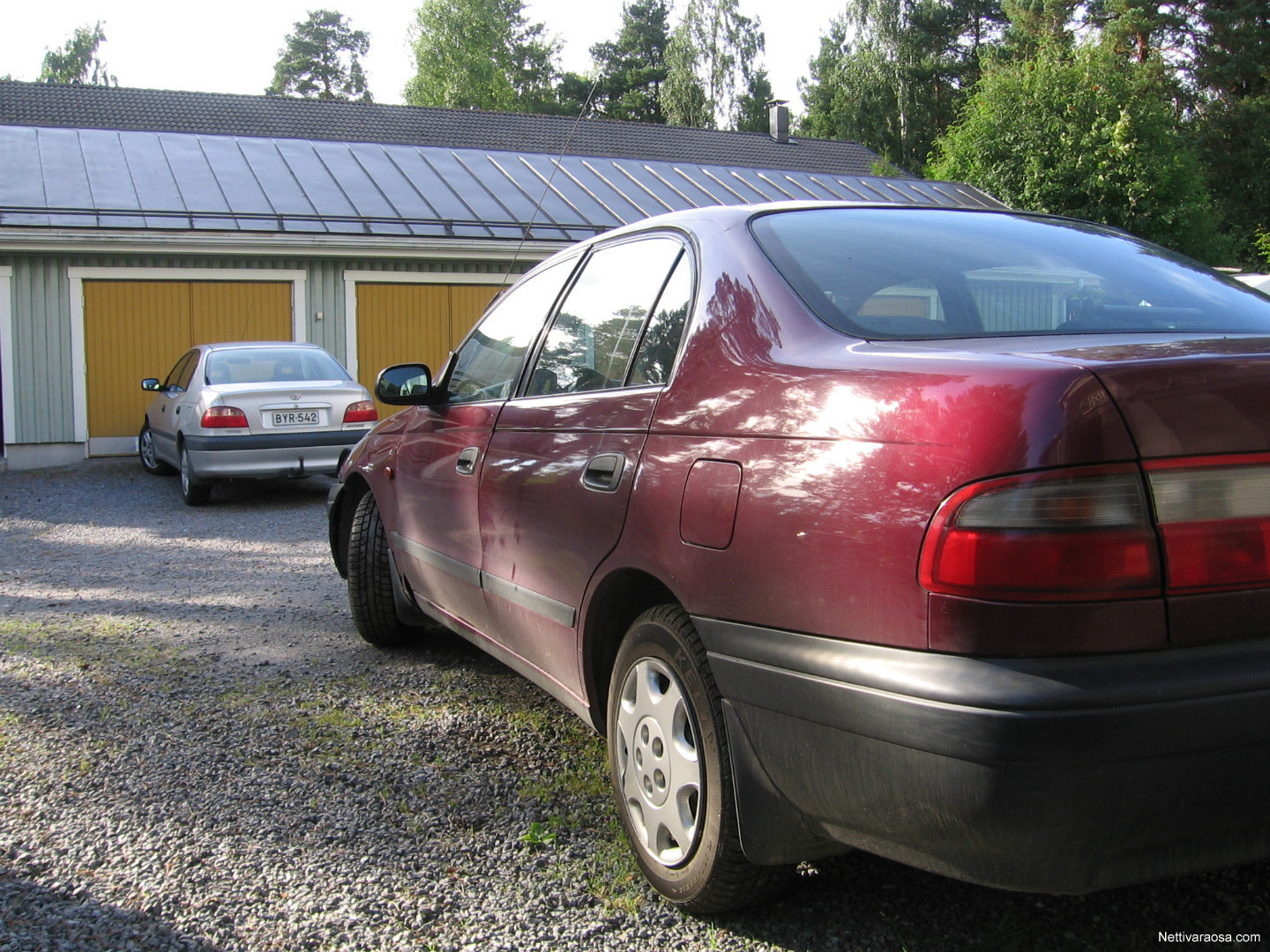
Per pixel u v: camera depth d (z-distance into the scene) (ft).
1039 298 8.11
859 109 147.54
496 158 63.93
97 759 11.30
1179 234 81.97
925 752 5.76
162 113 80.64
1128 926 7.82
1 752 11.50
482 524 11.11
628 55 192.95
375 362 51.03
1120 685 5.46
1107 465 5.58
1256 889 8.28
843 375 6.75
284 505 32.45
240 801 10.22
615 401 8.97
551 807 10.10
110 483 37.86
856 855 8.93
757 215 9.12
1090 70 84.53
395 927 7.95
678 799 7.83
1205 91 121.49
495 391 11.82
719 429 7.45
